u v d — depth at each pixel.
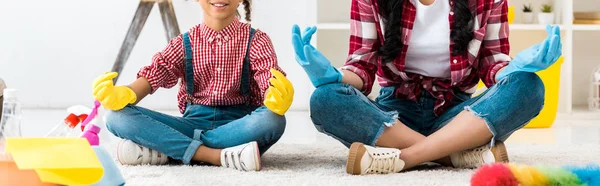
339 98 1.67
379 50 1.78
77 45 3.60
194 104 1.88
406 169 1.66
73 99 3.62
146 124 1.73
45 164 0.88
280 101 1.67
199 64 1.85
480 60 1.79
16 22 3.60
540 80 1.65
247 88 1.87
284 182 1.48
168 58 1.85
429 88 1.80
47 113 3.34
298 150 2.07
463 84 1.81
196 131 1.77
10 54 3.61
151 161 1.75
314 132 2.68
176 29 3.54
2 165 0.93
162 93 3.60
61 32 3.60
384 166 1.60
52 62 3.61
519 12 3.56
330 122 1.70
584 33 3.62
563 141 2.47
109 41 3.59
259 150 1.78
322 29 3.68
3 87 1.98
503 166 1.22
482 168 1.24
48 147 0.91
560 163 1.85
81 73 3.61
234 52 1.85
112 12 3.57
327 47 3.72
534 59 1.55
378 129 1.67
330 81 1.69
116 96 1.70
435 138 1.65
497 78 1.70
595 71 3.43
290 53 3.57
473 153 1.68
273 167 1.71
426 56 1.78
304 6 3.55
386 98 1.86
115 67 3.58
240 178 1.53
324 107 1.68
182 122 1.82
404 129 1.68
